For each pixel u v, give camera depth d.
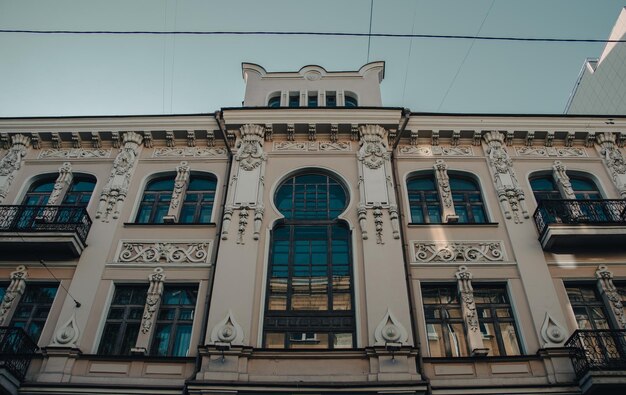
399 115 15.06
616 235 12.10
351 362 10.17
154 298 11.60
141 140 15.23
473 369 10.36
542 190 14.44
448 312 11.62
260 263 12.03
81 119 15.38
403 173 14.42
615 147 15.13
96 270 12.02
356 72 17.67
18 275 12.00
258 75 17.66
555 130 15.17
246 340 10.51
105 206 13.45
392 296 11.18
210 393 9.52
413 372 9.97
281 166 14.34
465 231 12.89
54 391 9.83
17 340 10.29
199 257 12.32
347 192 13.76
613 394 9.59
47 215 13.12
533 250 12.36
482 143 15.23
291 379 9.91
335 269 12.21
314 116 15.05
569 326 11.09
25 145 15.16
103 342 11.12
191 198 14.20
